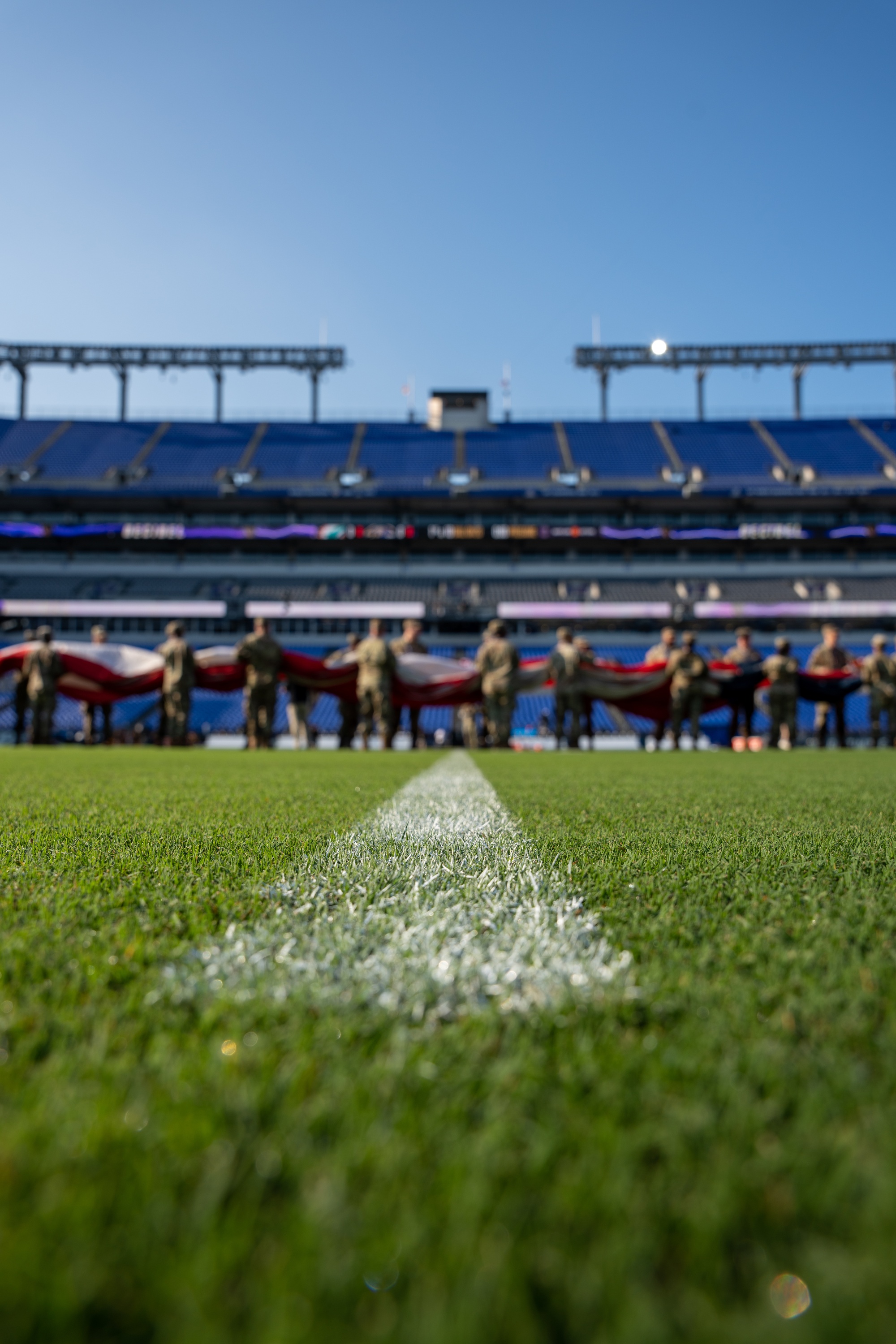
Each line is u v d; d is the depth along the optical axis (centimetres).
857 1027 82
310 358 5003
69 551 4166
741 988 94
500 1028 81
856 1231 46
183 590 4006
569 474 4462
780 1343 37
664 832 243
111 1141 58
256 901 142
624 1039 78
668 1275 43
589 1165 54
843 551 4209
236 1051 75
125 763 757
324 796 392
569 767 741
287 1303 40
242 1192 51
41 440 4662
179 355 4962
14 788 434
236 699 3272
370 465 4600
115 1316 40
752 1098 64
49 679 1396
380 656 1356
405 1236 46
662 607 3741
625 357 5056
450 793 409
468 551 4269
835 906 140
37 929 122
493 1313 39
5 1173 54
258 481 4422
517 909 134
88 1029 81
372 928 122
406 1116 62
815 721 2955
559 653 1440
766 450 4678
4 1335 39
